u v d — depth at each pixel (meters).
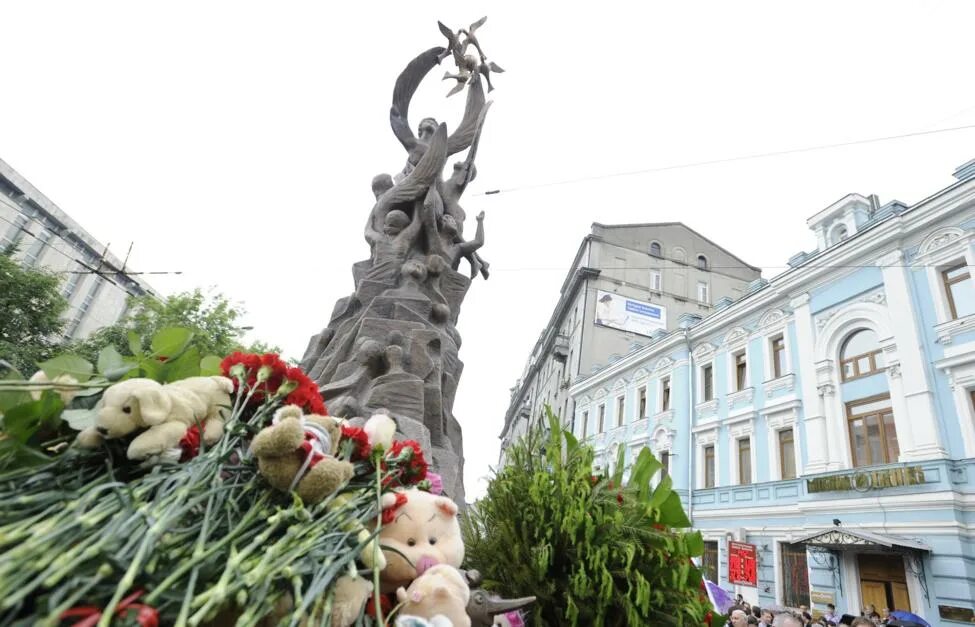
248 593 0.89
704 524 13.61
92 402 1.19
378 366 3.58
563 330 27.53
